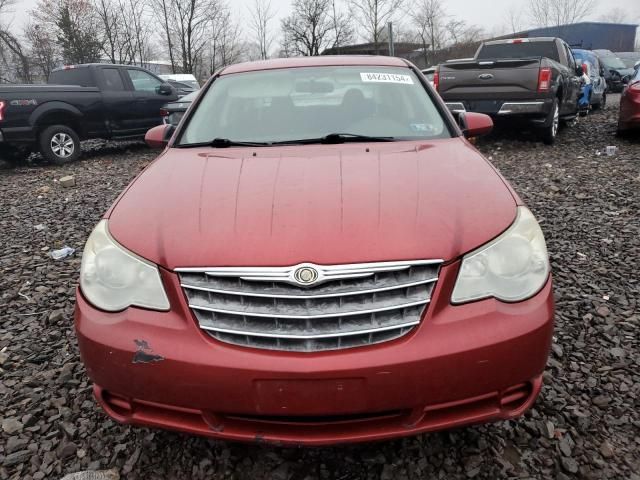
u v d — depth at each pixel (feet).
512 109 26.99
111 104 32.68
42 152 30.17
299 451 7.07
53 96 30.07
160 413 6.15
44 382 8.69
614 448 6.98
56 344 9.89
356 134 9.66
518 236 6.31
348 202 6.61
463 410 5.97
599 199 17.76
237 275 5.82
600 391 8.01
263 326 5.76
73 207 20.17
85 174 27.30
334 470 6.77
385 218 6.26
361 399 5.61
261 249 5.93
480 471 6.68
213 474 6.77
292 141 9.50
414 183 7.11
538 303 6.08
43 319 10.81
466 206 6.58
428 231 6.09
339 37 88.99
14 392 8.47
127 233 6.59
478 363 5.71
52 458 7.07
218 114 10.43
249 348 5.73
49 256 14.75
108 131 32.94
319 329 5.67
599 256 13.02
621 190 18.65
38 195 22.74
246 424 5.97
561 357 8.86
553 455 6.89
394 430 5.85
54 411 7.98
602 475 6.56
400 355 5.58
